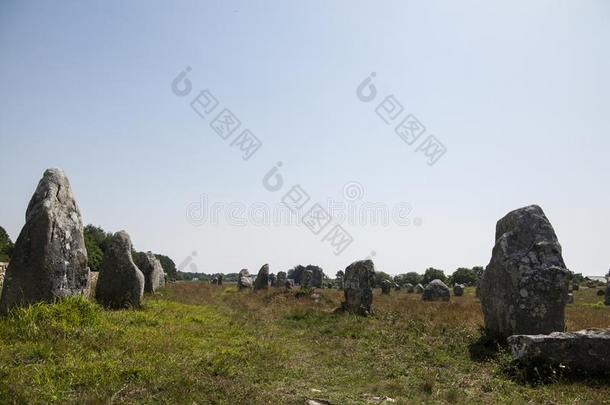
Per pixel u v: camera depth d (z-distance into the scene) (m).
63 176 13.35
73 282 12.34
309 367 9.86
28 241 11.75
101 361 8.02
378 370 9.80
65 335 9.40
